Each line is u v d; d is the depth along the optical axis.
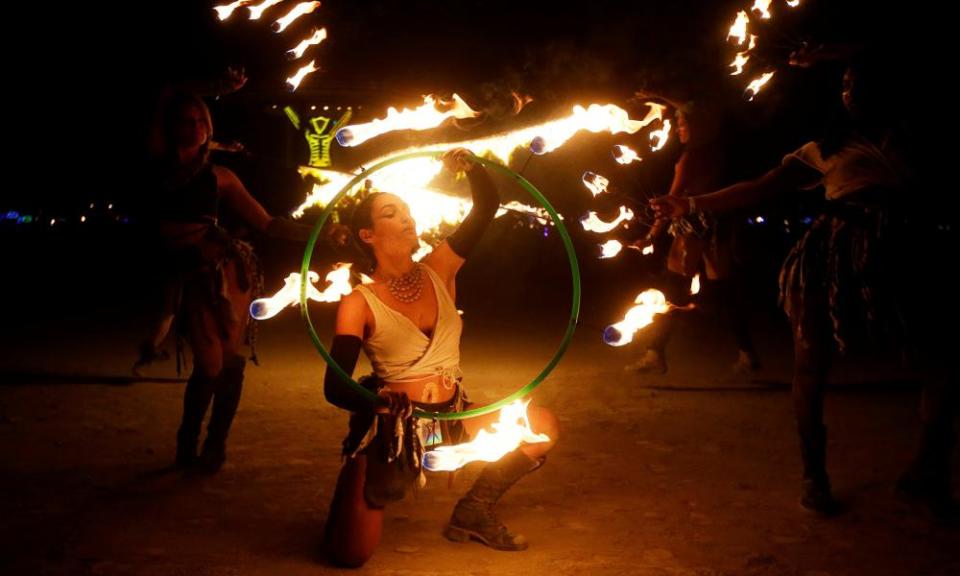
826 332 4.46
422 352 3.87
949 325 4.36
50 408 6.46
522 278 16.23
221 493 4.73
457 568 3.82
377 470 3.72
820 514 4.40
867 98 4.37
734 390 7.26
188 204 5.04
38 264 17.12
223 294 4.98
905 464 5.22
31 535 4.11
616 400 6.91
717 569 3.79
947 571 3.76
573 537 4.17
